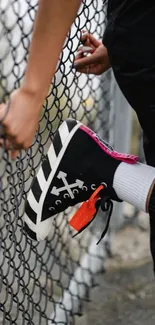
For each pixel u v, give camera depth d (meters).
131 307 2.49
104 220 2.73
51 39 1.33
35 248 2.04
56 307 2.29
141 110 1.59
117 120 2.73
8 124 1.34
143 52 1.50
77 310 2.39
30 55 1.34
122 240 2.99
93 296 2.55
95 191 1.72
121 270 2.76
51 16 1.31
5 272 2.18
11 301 1.86
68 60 1.92
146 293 2.60
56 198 1.74
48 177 1.72
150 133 1.62
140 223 3.14
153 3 1.46
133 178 1.69
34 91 1.35
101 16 2.50
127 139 2.80
